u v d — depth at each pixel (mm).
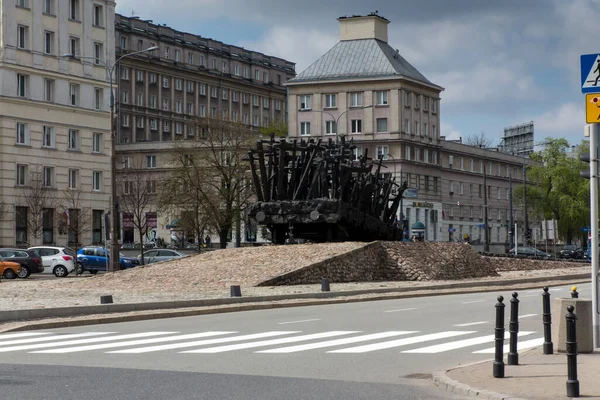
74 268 57469
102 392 11266
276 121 124312
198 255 39688
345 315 23906
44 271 59125
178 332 19484
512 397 10422
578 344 14320
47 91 77688
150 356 15156
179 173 70938
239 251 39500
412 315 23672
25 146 75125
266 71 141000
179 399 10750
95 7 82375
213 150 70812
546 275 47312
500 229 128250
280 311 25875
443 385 11688
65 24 78812
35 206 73875
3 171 73375
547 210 103688
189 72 124375
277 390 11477
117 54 112750
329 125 103750
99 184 82625
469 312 24594
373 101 102688
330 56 105625
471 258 44281
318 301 28906
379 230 45281
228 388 11625
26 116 75250
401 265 39219
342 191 41750
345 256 37312
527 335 18234
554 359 13664
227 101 132000
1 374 12930
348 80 102625
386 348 16250
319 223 41812
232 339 17859
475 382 11609
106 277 36688
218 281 34688
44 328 20969
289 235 42031
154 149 105250
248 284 33844
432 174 109438
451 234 113562
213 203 69000
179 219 71562
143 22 119062
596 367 12695
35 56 76062
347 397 10961
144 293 31125
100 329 20562
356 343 17047
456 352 15641
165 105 121000
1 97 73125
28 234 74375
